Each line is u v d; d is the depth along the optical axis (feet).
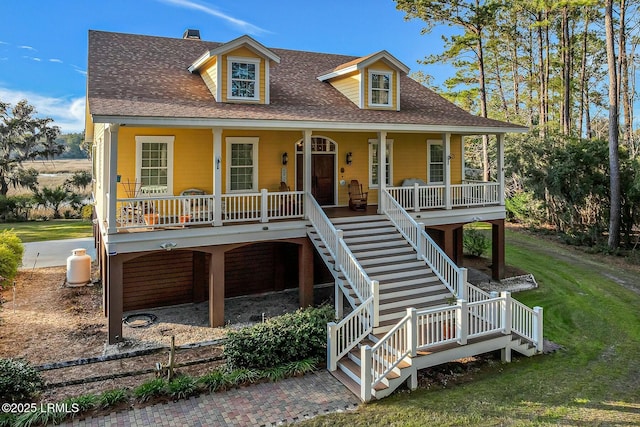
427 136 57.93
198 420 22.89
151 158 42.06
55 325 37.17
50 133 138.92
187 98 42.27
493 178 113.70
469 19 89.25
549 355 32.40
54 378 27.61
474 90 111.04
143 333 35.45
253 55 44.60
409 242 41.55
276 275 47.75
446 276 37.37
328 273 50.62
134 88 41.88
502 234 51.88
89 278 51.06
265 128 38.60
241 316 39.93
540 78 106.11
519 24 109.91
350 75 52.60
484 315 31.04
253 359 28.25
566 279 52.60
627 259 61.36
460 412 24.03
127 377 27.94
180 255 43.16
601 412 24.00
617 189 65.21
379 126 43.80
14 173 128.57
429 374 29.09
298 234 40.98
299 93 51.16
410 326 27.20
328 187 52.34
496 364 30.73
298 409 24.18
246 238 38.65
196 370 28.96
